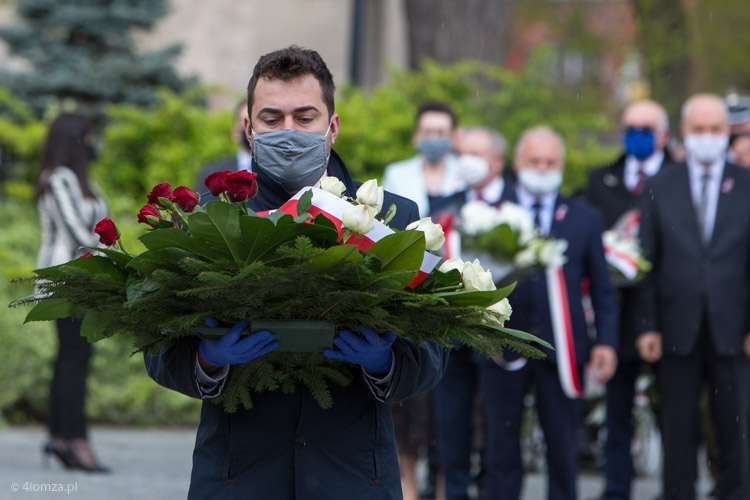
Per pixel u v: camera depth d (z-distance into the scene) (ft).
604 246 35.91
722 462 35.35
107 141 58.13
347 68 97.35
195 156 57.41
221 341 15.34
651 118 42.88
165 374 16.80
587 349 33.83
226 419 16.52
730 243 35.40
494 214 32.40
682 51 102.68
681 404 35.35
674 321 35.37
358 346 15.71
